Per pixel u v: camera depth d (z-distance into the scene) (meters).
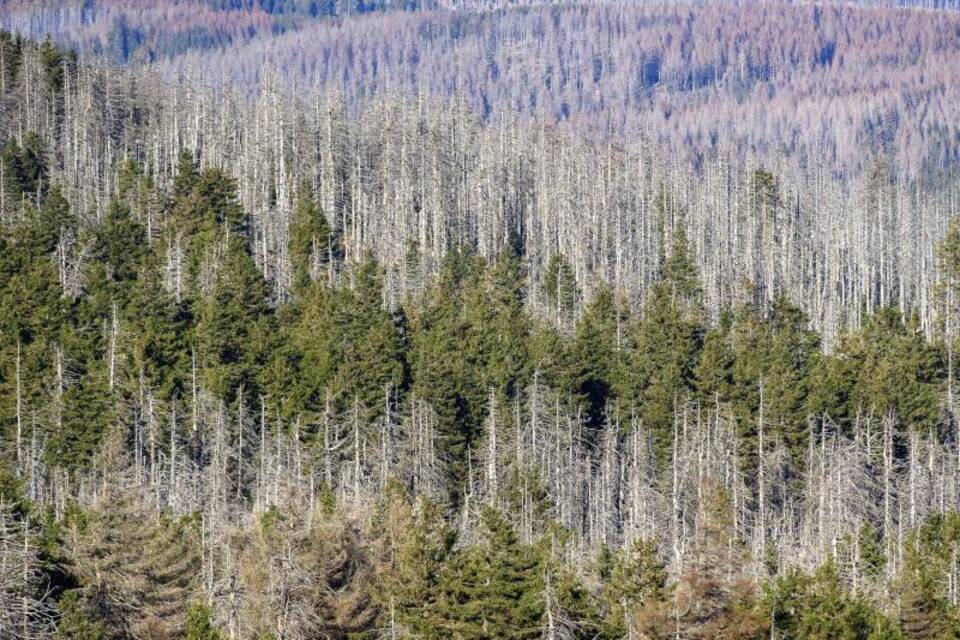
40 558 168.38
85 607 167.25
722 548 180.75
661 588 179.50
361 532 189.38
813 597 184.12
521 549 177.50
